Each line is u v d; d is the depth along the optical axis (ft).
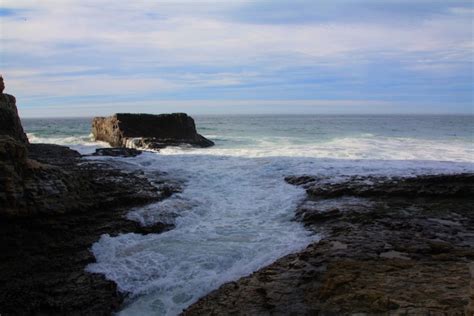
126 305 27.86
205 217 41.14
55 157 63.82
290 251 32.32
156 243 35.24
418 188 44.55
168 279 29.94
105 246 34.24
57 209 36.35
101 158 63.98
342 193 44.98
